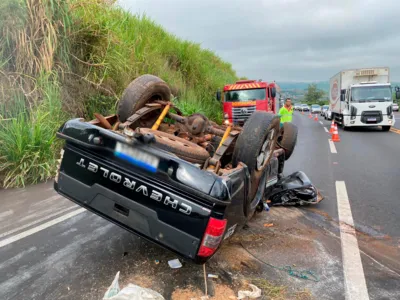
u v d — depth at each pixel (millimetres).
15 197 4797
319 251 3621
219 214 2408
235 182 2723
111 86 8469
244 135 3207
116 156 2734
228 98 15086
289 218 4551
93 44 7688
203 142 4039
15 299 2602
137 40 10461
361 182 6566
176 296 2719
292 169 7703
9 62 6375
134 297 2236
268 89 15000
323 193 5809
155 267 3125
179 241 2457
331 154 9828
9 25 6172
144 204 2596
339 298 2799
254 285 2924
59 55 6977
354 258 3488
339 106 20266
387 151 10422
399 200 5430
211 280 2965
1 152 5414
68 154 3000
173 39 15203
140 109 3748
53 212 4309
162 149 2730
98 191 2801
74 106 7254
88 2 7289
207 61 18453
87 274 2971
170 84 12281
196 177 2424
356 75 19438
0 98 5945
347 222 4477
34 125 5711
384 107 17172
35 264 3094
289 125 6254
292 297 2793
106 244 3525
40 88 6414
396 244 3855
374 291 2908
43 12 6402
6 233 3670
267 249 3627
